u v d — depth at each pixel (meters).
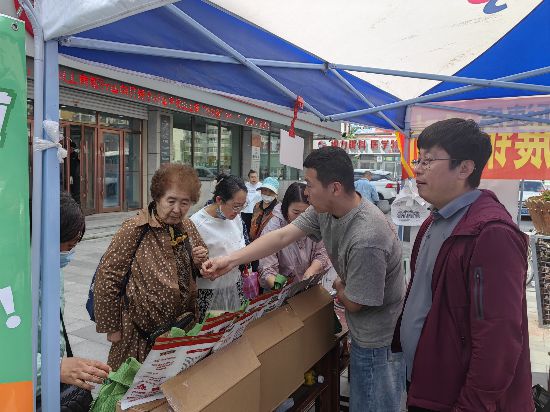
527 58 2.60
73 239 1.56
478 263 1.28
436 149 1.43
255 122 15.30
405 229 5.44
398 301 1.94
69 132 9.91
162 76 2.00
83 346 3.59
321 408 2.32
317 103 3.09
